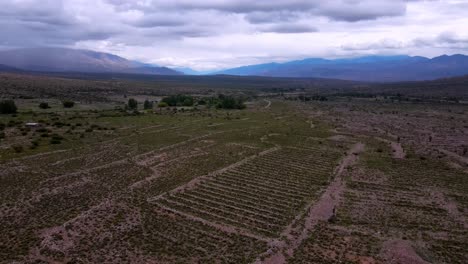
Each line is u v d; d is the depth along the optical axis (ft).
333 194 140.15
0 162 176.65
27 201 126.62
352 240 101.04
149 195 135.54
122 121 328.08
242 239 100.78
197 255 91.50
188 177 159.74
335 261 89.61
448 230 108.27
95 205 124.16
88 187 143.74
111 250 93.09
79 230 104.37
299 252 94.07
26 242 96.22
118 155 200.03
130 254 91.30
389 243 99.40
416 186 151.02
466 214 121.08
